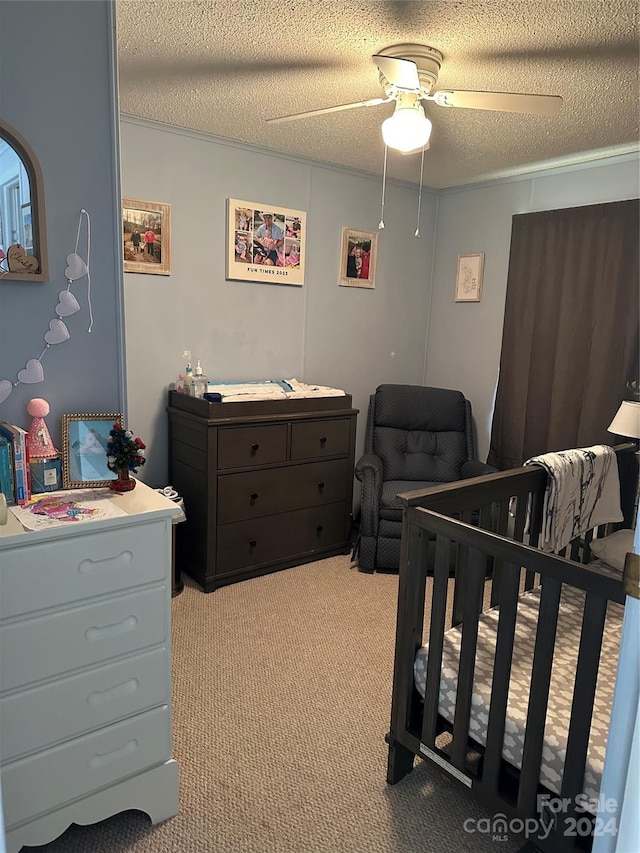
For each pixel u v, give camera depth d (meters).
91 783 1.53
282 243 3.48
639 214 3.04
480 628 1.89
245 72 2.28
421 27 1.88
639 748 0.97
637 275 3.07
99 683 1.51
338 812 1.71
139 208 2.96
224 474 2.97
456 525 1.55
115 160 1.66
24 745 1.41
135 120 2.87
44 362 1.65
